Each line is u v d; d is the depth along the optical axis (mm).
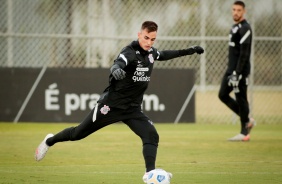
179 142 41344
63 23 56406
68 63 56406
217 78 61094
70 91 52594
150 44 24656
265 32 63250
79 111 52656
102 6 53938
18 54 55656
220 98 42500
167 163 31828
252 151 36812
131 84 25016
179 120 53562
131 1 57094
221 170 29562
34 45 55812
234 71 40500
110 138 43531
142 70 25016
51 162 31859
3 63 56219
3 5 56094
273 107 73812
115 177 27391
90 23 54750
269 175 28156
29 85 52781
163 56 27031
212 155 34969
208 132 48156
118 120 25516
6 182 25844
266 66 71750
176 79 53250
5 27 56188
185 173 28688
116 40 54719
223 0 58312
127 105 25312
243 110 41656
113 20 56750
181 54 28016
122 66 23859
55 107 52688
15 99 52844
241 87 41156
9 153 35156
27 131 46938
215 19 58469
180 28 58312
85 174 28172
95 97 52531
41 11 56375
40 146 27859
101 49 54406
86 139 42781
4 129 48219
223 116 62219
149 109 53094
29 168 29766
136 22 57219
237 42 40875
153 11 57844
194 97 53531
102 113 25328
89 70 52469
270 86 80562
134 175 27953
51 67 52656
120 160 32750
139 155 34750
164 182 23219
